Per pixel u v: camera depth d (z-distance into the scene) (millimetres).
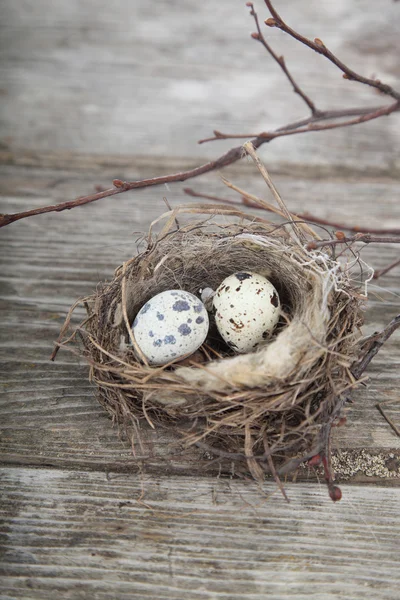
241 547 338
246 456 330
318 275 352
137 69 544
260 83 533
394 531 341
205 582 332
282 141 495
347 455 358
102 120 510
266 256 381
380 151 491
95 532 341
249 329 374
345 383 336
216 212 375
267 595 330
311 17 578
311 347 337
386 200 463
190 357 375
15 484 352
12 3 593
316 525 342
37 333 399
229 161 384
